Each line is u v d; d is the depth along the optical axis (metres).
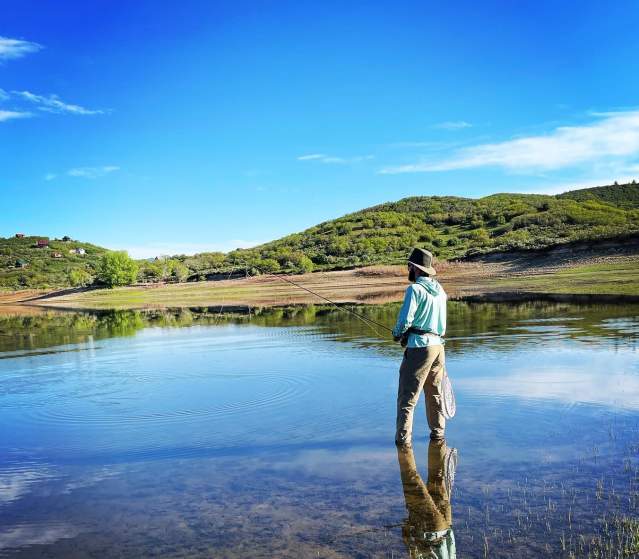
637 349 8.61
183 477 4.21
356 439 4.91
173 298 42.09
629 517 3.23
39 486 4.16
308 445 4.80
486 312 16.39
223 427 5.48
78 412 6.39
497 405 5.71
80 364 10.18
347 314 19.19
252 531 3.28
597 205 83.38
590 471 3.91
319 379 7.61
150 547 3.16
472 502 3.52
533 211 82.69
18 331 18.86
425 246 71.31
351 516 3.41
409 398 4.76
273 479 4.06
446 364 8.09
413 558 2.90
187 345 12.23
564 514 3.30
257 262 68.75
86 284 76.62
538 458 4.20
